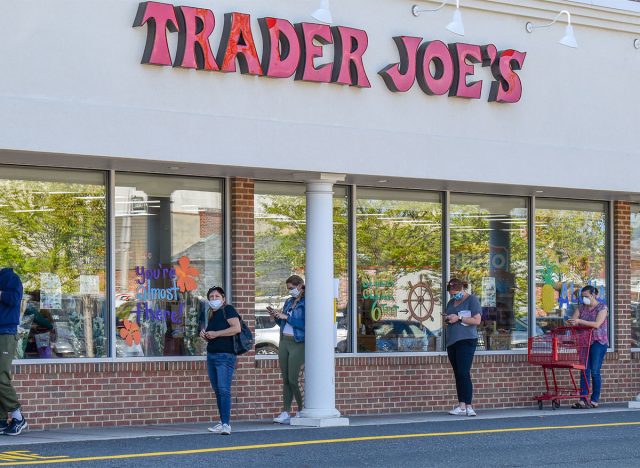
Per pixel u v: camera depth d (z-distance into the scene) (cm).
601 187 1823
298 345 1535
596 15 1827
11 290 1330
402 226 1786
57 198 1484
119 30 1382
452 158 1658
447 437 1403
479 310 1677
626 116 1872
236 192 1609
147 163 1440
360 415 1694
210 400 1571
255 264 1644
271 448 1270
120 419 1495
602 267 2005
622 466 1191
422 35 1653
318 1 1551
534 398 1861
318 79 1527
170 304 1571
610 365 1981
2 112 1286
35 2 1323
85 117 1342
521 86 1734
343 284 1725
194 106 1434
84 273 1500
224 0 1468
